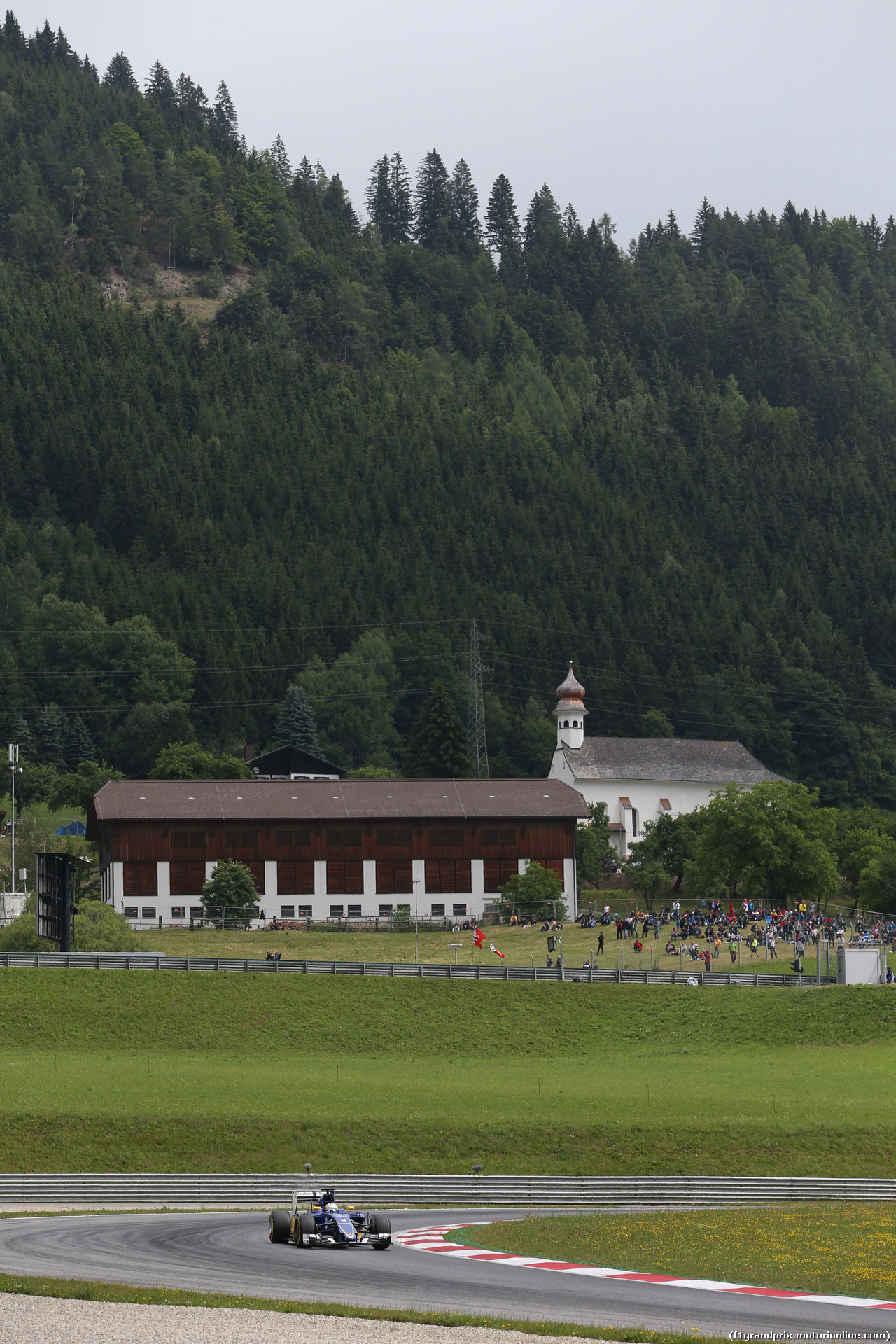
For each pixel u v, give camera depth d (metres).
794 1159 176.12
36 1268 102.38
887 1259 111.44
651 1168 173.75
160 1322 82.06
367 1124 184.00
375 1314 84.31
